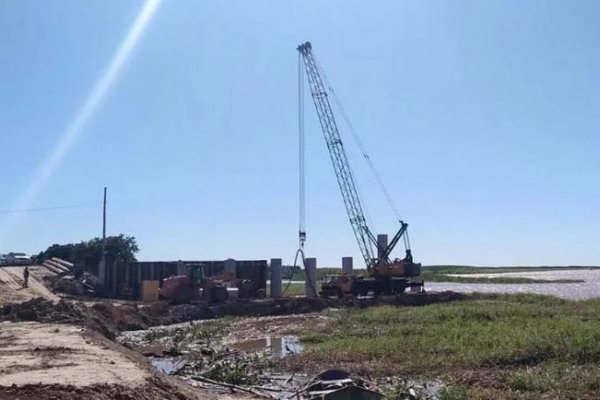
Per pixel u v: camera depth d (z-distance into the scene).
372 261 66.75
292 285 90.94
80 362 18.30
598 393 19.09
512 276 158.62
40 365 17.61
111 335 36.72
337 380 21.19
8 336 26.48
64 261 81.44
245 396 20.36
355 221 67.44
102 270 66.69
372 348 28.52
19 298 45.84
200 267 61.03
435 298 60.50
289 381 23.39
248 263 67.62
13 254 79.31
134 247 89.69
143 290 62.34
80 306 43.34
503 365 23.58
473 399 18.98
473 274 176.88
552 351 24.31
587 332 26.61
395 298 60.38
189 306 55.84
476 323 35.84
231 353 31.23
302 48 64.81
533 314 40.44
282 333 39.78
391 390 19.58
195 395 17.64
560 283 120.38
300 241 67.12
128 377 15.95
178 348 33.78
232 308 55.94
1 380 14.88
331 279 66.31
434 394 19.58
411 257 66.12
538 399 18.75
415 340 29.94
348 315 46.97
